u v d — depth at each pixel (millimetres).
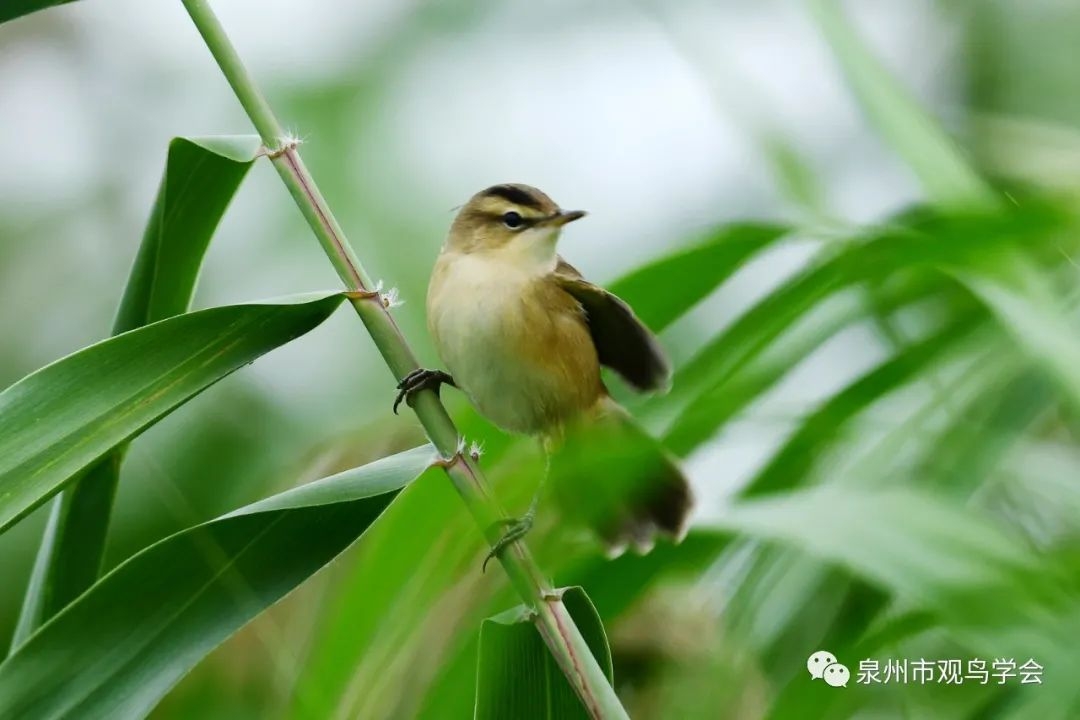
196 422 3008
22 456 2779
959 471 2844
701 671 2877
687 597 2891
